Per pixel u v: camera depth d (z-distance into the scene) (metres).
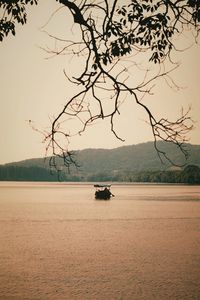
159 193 169.00
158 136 4.48
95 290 23.12
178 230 52.75
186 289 23.44
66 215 73.06
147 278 26.12
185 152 4.43
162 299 21.36
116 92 4.61
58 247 38.72
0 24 5.96
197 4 5.29
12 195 150.50
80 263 30.91
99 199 125.00
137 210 84.62
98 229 53.50
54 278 26.09
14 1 5.86
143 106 4.55
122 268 29.25
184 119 4.42
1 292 22.41
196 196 144.62
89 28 4.82
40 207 92.19
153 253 35.44
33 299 20.84
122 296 21.98
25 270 28.38
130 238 45.09
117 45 5.53
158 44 5.75
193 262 31.42
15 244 40.44
